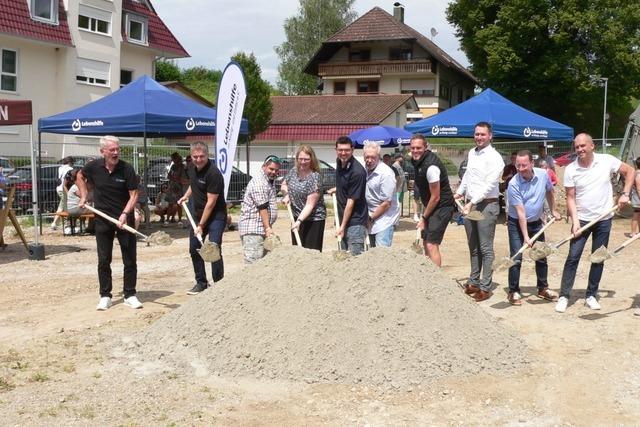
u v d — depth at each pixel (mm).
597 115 49562
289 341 5387
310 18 62438
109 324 6812
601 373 5402
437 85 49719
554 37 42812
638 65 43562
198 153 7531
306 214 7078
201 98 37969
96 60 30766
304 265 5977
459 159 27469
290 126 38094
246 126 15906
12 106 11023
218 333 5660
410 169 19328
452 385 5035
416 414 4566
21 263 10664
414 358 5184
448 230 14836
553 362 5641
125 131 13773
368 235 7293
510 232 7730
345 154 6859
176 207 16219
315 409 4648
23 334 6535
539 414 4602
